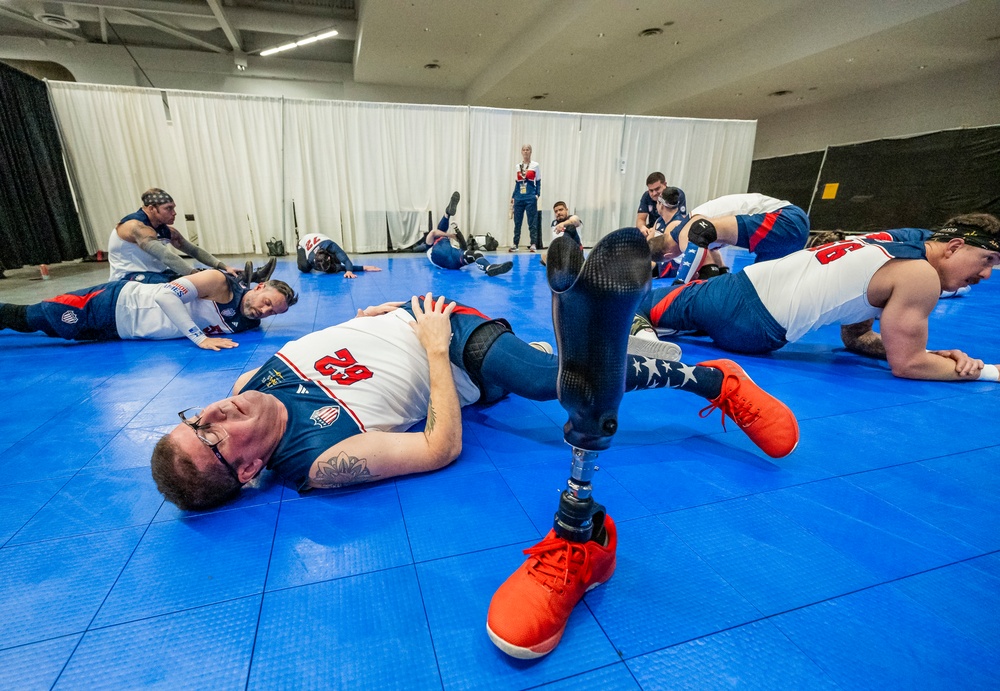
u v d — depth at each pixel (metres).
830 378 1.88
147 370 2.01
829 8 6.84
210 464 0.96
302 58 11.74
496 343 1.24
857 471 1.20
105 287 2.45
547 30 8.28
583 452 0.64
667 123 8.25
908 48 6.88
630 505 1.06
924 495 1.10
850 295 1.85
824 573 0.86
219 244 7.05
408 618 0.77
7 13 8.30
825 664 0.69
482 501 1.08
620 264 0.46
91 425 1.48
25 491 1.13
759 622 0.76
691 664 0.69
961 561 0.89
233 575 0.86
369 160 7.29
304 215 7.25
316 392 1.12
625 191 8.45
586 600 0.80
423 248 7.65
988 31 6.26
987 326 2.76
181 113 6.44
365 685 0.66
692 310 2.25
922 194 6.91
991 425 1.45
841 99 9.62
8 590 0.83
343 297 3.69
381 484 1.15
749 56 8.15
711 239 2.25
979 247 1.66
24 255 4.95
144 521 1.02
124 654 0.71
